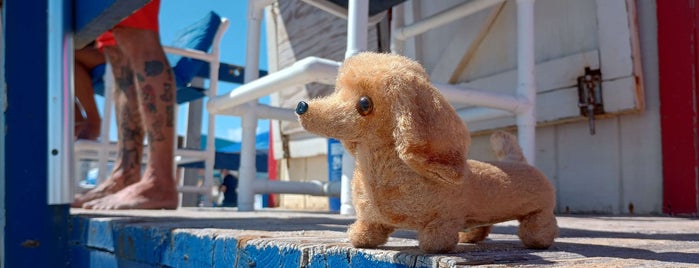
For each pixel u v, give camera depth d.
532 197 0.80
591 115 2.41
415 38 3.18
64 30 1.58
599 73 2.39
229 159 5.28
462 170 0.69
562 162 2.62
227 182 6.50
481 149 2.93
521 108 1.96
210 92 4.03
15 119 1.52
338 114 0.74
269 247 0.84
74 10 1.61
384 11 2.49
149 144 2.15
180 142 5.66
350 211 1.80
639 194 2.35
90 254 1.45
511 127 2.70
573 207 2.57
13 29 1.54
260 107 2.45
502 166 0.82
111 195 2.13
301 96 3.98
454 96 1.79
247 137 2.45
